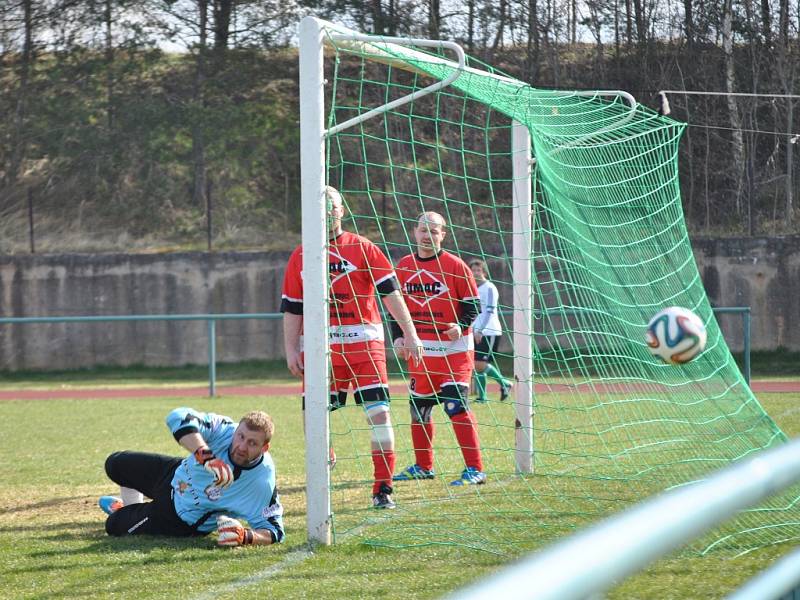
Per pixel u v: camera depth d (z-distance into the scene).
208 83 96.44
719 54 89.94
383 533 16.67
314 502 16.06
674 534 3.71
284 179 91.94
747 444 20.53
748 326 44.16
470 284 21.81
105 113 96.50
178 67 100.00
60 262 74.56
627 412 30.67
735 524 16.22
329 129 16.38
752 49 90.44
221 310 74.69
